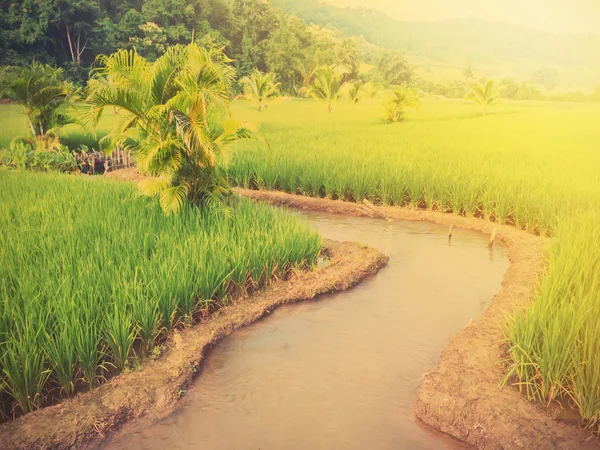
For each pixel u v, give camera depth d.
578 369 4.32
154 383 4.96
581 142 21.06
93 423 4.40
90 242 7.36
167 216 8.73
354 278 7.88
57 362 4.71
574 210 9.86
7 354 4.70
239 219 8.59
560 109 48.00
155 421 4.58
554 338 4.51
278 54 71.88
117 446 4.26
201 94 8.22
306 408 4.76
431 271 8.47
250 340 6.05
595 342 4.56
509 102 64.25
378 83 89.44
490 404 4.52
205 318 6.35
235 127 9.12
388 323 6.53
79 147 19.58
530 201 10.47
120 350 5.13
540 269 7.84
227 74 9.45
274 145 18.81
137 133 9.62
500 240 10.20
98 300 5.69
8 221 8.31
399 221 11.61
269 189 14.12
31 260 6.61
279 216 9.59
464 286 7.83
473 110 46.56
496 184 11.77
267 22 76.81
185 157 9.27
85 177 13.59
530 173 13.31
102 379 5.07
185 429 4.47
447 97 90.75
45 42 52.34
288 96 68.31
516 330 5.02
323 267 8.23
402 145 19.59
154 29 59.59
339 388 5.08
